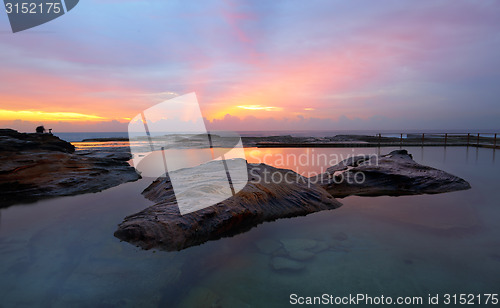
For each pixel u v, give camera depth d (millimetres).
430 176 5707
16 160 6078
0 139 6648
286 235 3322
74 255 2752
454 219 3793
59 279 2316
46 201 4863
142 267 2537
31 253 2777
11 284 2229
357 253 2822
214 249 2945
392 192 5387
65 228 3482
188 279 2354
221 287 2234
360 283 2275
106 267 2527
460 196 4977
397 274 2408
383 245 2996
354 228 3521
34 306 1967
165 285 2262
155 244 2965
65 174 6367
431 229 3436
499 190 5352
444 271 2449
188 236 3105
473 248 2889
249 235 3334
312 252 2854
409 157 7664
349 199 4969
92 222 3717
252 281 2320
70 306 1976
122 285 2250
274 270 2500
